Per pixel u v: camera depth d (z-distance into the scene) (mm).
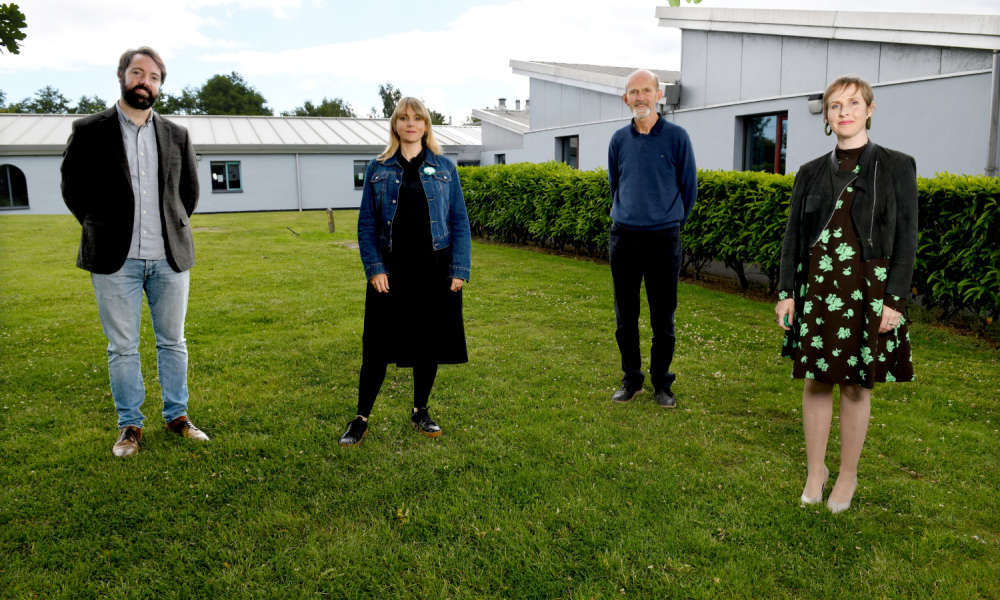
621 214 3561
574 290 7039
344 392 3795
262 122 26562
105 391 3771
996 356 4586
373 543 2217
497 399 3660
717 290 7375
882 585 1980
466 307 6180
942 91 7809
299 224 16031
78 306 6234
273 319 5707
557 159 16000
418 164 3035
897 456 2906
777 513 2412
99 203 2803
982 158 7469
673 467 2795
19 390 3762
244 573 2051
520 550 2178
